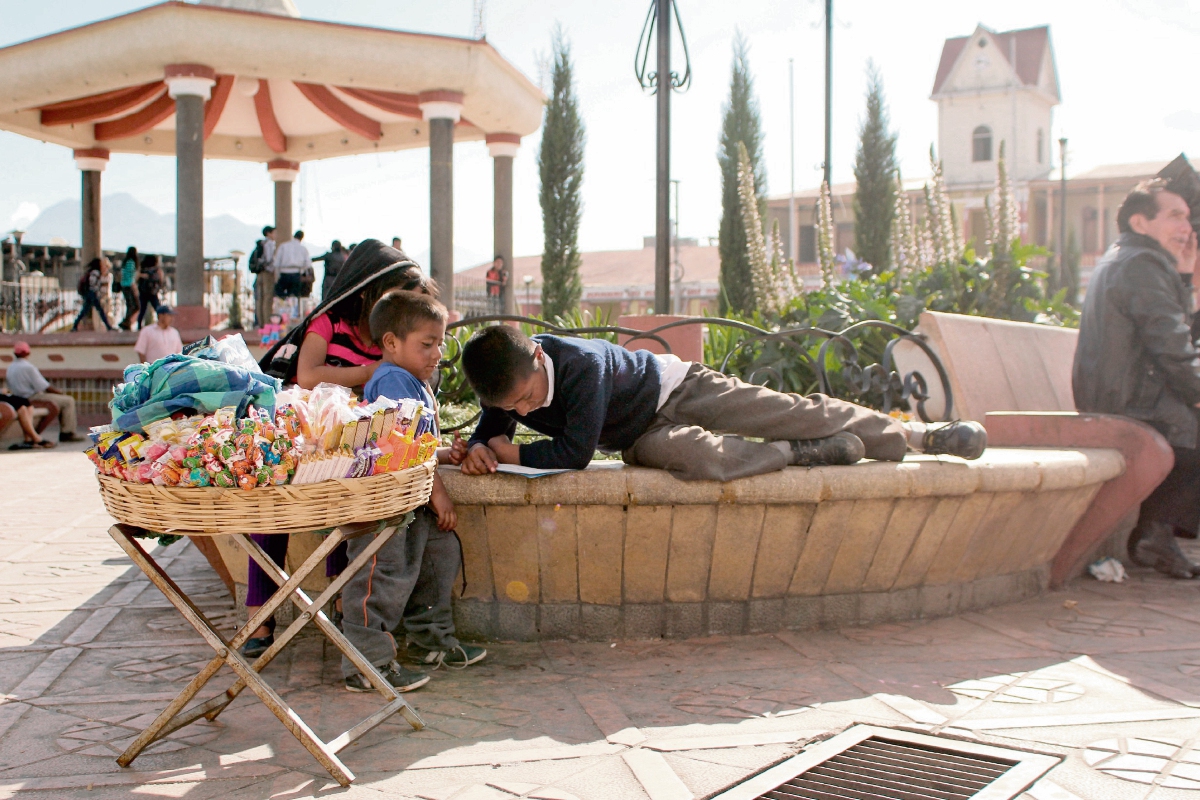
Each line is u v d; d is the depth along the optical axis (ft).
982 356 16.70
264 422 7.48
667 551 11.28
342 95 54.24
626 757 8.13
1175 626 12.34
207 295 63.93
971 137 146.20
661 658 10.93
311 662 11.03
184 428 7.52
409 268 10.77
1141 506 15.71
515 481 10.84
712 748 8.32
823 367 14.61
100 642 11.83
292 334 11.02
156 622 12.76
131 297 57.11
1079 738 8.51
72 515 21.89
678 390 11.29
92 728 8.96
